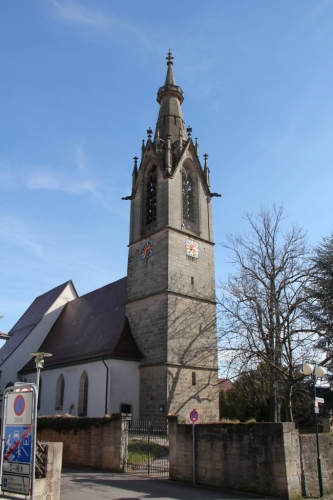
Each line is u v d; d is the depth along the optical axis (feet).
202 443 67.36
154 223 150.30
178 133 165.78
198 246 149.28
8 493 43.60
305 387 110.32
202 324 140.26
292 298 100.12
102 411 128.77
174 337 131.23
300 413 127.03
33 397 43.45
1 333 92.12
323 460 63.36
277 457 57.82
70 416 93.91
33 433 42.50
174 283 137.28
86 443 86.69
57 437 94.43
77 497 56.80
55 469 47.65
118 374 131.03
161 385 126.31
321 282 113.19
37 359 83.82
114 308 162.20
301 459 59.57
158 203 149.59
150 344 134.72
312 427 126.62
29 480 41.88
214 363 138.82
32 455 42.06
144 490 61.93
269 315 100.01
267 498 56.49
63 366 155.84
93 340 154.51
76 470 81.51
